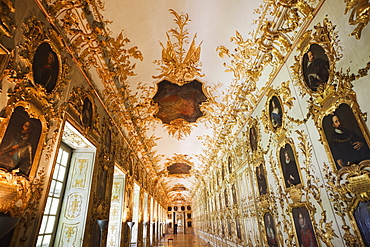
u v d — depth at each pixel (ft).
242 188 32.65
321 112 13.64
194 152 58.85
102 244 23.65
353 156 11.17
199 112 38.78
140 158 52.54
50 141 14.57
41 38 13.67
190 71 28.53
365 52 10.56
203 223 82.69
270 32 18.78
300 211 16.17
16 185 11.19
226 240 44.14
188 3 19.45
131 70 26.63
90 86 22.25
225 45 23.86
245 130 30.66
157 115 39.29
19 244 11.27
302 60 15.71
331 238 12.80
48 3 14.57
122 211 33.50
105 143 26.50
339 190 12.17
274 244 20.79
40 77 13.56
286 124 18.20
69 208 20.12
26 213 11.94
